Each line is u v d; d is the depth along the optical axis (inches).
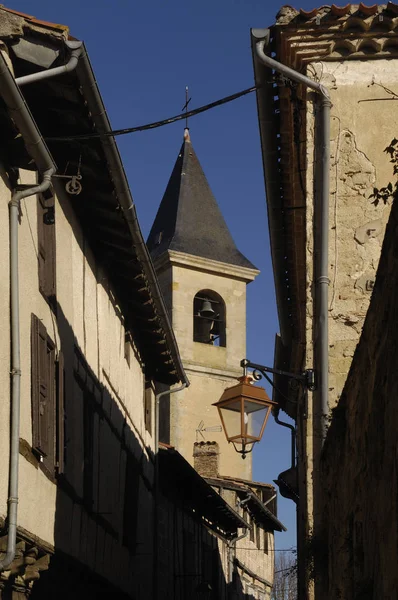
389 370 349.7
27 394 508.1
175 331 2341.3
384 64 588.1
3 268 473.7
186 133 2748.5
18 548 482.9
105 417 744.3
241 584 1558.8
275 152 652.1
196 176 2635.3
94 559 687.1
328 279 564.1
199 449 1625.2
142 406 953.5
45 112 566.9
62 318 607.5
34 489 518.3
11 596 496.1
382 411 369.1
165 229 2522.1
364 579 412.5
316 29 588.1
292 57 591.5
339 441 498.9
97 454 707.4
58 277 602.9
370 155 578.6
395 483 334.3
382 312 364.5
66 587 613.0
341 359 559.5
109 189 632.4
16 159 488.4
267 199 695.7
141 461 924.0
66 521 598.2
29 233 530.6
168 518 1080.2
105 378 748.6
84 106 534.3
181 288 2385.6
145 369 978.7
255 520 1702.8
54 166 500.1
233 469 2299.5
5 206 481.4
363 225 572.1
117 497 788.6
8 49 504.1
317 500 568.1
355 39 586.6
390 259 346.9
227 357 2388.0
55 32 501.0
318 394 557.0
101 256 743.7
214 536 1357.0
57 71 490.0
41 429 539.2
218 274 2437.3
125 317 851.4
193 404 2306.8
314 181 574.6
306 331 570.6
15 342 472.7
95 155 589.9
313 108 579.2
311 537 570.6
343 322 563.5
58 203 613.3
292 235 721.6
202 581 1242.0
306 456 571.2
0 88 425.1
